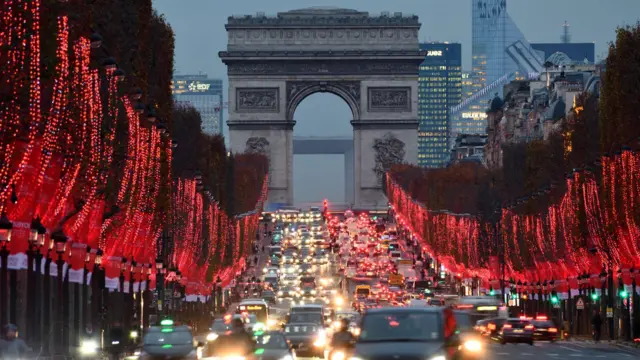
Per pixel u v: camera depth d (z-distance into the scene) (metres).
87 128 175.00
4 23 142.38
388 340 119.25
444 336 119.62
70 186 169.12
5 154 145.12
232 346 157.62
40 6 151.75
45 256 171.75
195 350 168.25
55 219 178.25
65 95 160.88
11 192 149.62
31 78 145.00
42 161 154.75
